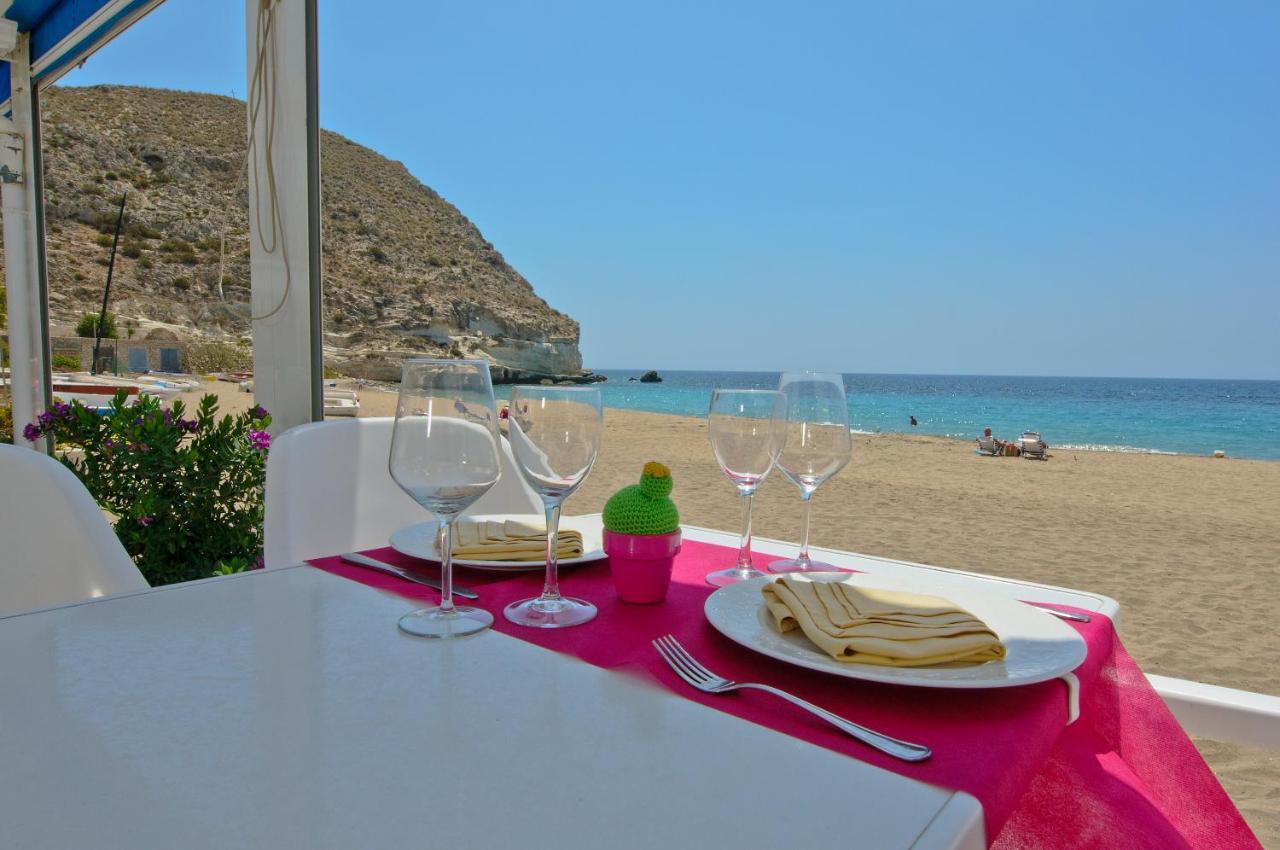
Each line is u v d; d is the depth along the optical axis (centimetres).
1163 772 80
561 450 72
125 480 237
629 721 50
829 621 61
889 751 45
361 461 154
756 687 53
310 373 246
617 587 78
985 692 56
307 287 242
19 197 450
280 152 237
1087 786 70
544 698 54
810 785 42
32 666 59
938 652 56
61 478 117
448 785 41
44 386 468
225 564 234
